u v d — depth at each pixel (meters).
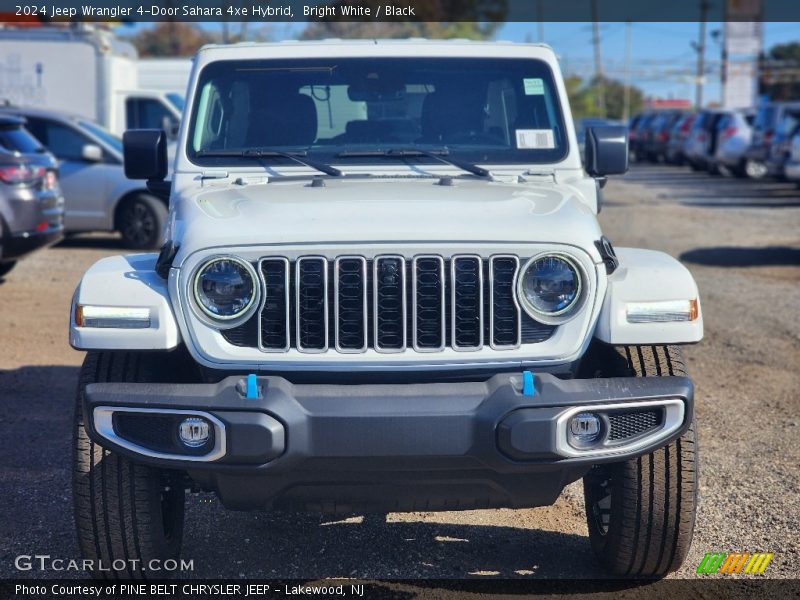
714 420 6.89
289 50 5.27
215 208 4.35
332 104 5.20
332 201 4.33
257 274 3.93
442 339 3.95
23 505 5.37
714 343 9.15
